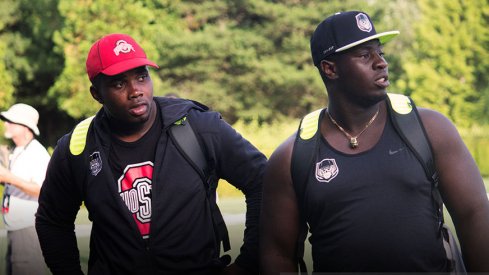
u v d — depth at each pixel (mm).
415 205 3807
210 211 4383
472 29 42312
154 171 4266
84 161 4355
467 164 3887
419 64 42812
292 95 42812
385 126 3922
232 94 42156
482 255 3865
